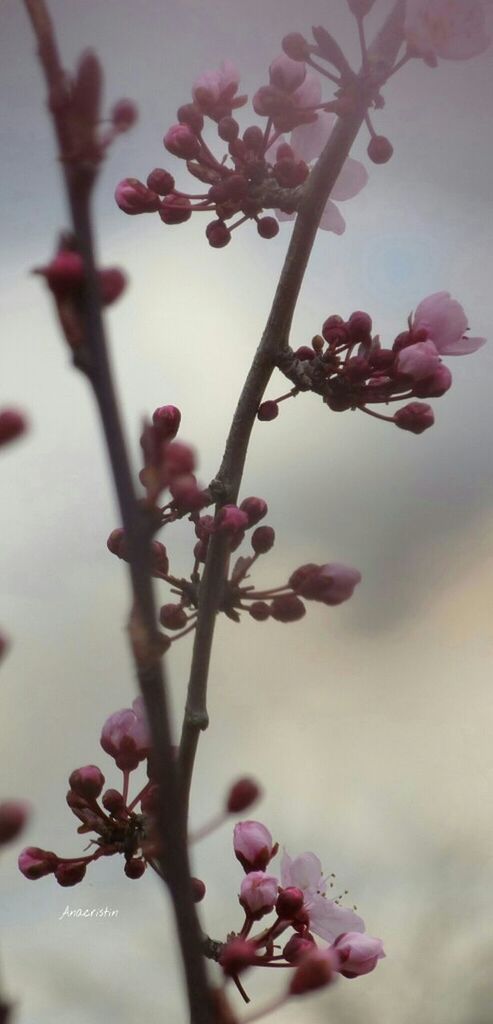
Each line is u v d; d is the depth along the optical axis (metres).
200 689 0.61
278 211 0.68
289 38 0.63
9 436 0.54
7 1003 0.52
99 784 0.63
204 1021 0.54
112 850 0.63
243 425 0.63
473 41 0.62
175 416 0.62
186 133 0.66
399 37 0.63
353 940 0.62
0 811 0.52
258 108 0.66
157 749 0.54
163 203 0.66
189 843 0.59
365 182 0.69
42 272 0.53
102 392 0.53
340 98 0.63
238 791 0.59
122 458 0.54
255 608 0.62
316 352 0.64
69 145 0.53
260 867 0.63
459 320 0.65
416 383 0.64
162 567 0.63
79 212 0.53
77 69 0.53
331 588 0.61
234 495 0.63
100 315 0.53
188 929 0.54
